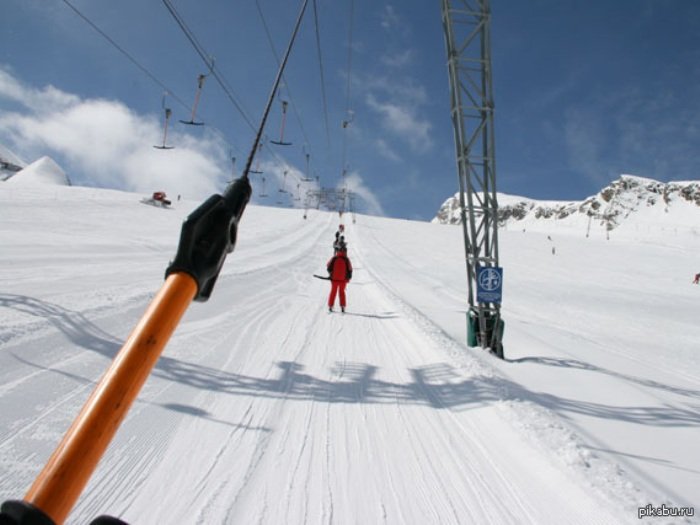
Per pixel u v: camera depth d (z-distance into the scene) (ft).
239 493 9.11
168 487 9.07
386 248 147.13
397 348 22.22
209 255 2.10
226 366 16.72
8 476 8.64
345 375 17.30
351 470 10.41
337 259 32.58
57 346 15.46
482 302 23.63
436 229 244.22
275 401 14.05
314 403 14.20
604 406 15.76
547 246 211.41
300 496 9.21
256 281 42.50
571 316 59.36
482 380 16.53
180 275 1.98
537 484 10.16
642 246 243.60
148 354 1.69
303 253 94.79
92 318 19.35
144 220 112.68
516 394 15.40
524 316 53.57
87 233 70.49
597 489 9.62
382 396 15.25
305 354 19.76
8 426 10.29
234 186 2.56
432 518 8.84
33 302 20.20
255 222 175.94
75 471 1.38
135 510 8.29
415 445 11.84
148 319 1.80
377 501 9.29
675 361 37.01
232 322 24.17
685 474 10.86
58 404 11.74
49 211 94.84
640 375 25.41
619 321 59.72
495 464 11.02
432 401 15.01
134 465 9.67
